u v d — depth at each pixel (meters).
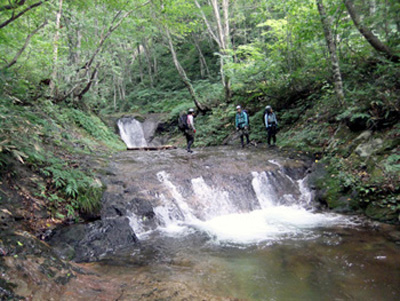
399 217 4.98
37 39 8.09
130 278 3.38
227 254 4.20
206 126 15.84
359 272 3.47
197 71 28.36
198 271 3.63
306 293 3.07
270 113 10.61
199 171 7.65
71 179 5.29
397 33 6.68
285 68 11.84
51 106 9.22
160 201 6.09
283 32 11.28
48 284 2.75
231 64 13.08
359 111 7.52
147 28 14.69
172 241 4.85
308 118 10.70
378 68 7.34
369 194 5.85
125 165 7.89
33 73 8.42
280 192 7.40
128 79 34.62
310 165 8.30
